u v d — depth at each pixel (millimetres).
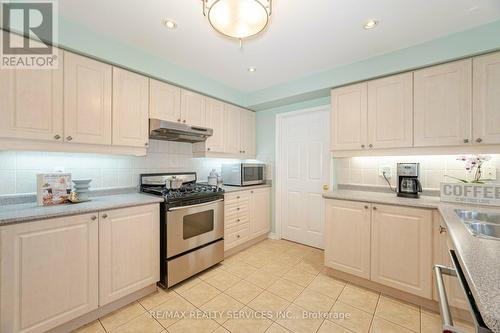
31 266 1350
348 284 2148
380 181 2465
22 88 1512
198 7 1518
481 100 1717
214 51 2111
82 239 1549
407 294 1870
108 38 1867
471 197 1710
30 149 1570
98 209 1611
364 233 2047
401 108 2055
